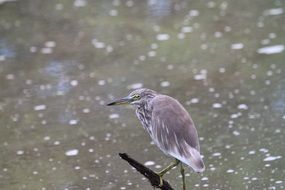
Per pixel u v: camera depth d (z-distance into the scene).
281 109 12.79
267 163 11.02
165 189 9.02
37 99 13.99
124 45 16.31
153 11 18.19
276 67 14.50
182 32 16.72
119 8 18.59
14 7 19.02
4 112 13.51
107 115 13.23
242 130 12.20
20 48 16.44
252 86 13.81
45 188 10.70
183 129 8.81
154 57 15.57
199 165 8.43
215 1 18.61
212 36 16.38
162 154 11.62
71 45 16.50
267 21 16.88
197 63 15.07
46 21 18.00
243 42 15.85
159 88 14.02
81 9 18.69
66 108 13.56
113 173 11.08
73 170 11.25
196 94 13.66
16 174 11.23
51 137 12.46
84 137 12.38
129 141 12.16
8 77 15.04
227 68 14.70
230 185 10.44
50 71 15.22
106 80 14.59
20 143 12.30
